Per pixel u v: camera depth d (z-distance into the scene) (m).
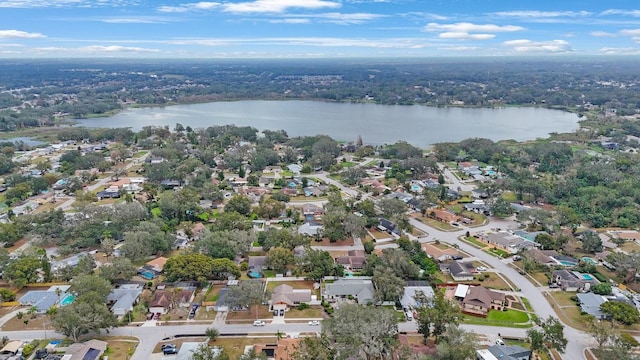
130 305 141.88
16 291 152.50
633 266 161.50
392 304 147.25
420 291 146.00
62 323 121.25
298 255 176.88
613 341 121.31
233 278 162.75
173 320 138.38
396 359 118.31
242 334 131.12
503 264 179.50
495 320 140.50
